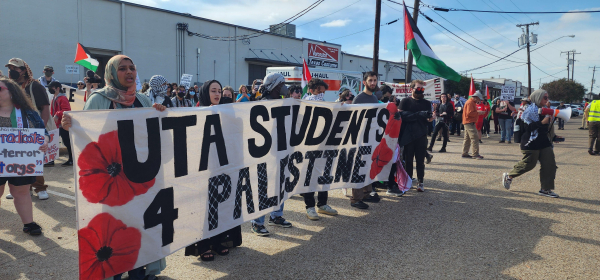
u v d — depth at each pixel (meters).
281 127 3.71
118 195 2.48
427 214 4.64
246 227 4.21
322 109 4.15
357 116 4.54
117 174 2.47
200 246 3.20
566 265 3.21
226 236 3.40
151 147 2.64
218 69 29.42
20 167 3.46
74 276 2.97
